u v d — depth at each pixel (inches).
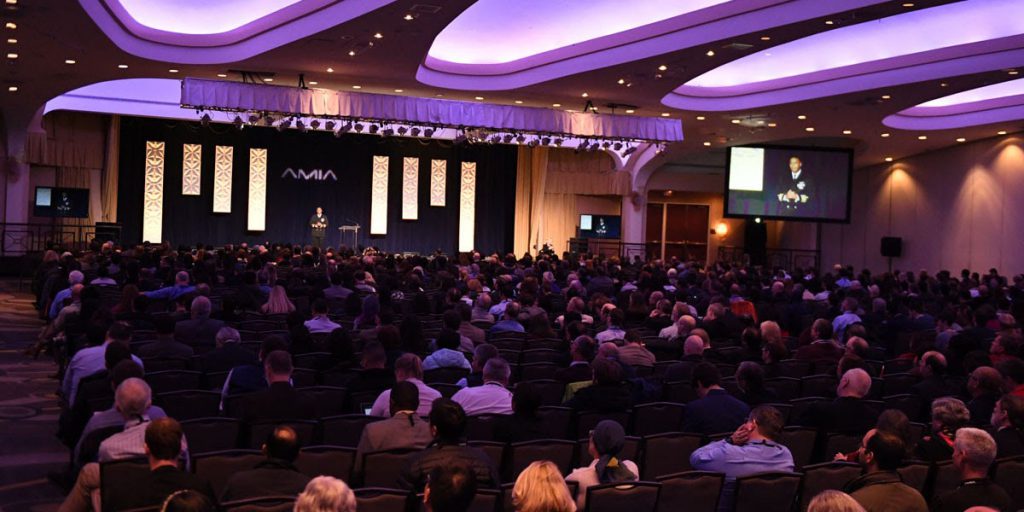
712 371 259.8
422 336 369.4
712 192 1300.4
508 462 226.4
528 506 122.0
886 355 520.7
